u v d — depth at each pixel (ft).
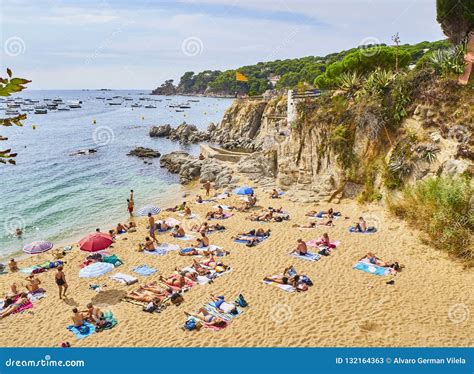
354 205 86.69
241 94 581.12
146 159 176.96
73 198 118.32
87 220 99.50
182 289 55.26
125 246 74.18
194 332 45.11
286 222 82.02
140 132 279.69
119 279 59.82
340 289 52.85
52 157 184.85
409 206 71.67
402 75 89.56
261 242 71.61
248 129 219.20
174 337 44.27
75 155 188.75
